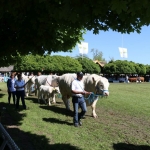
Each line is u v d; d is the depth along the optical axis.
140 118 10.92
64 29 6.10
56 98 18.42
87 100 10.60
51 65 56.75
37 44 8.84
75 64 61.44
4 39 9.41
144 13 3.63
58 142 7.17
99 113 12.05
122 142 7.29
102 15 4.96
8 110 12.55
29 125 9.33
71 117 10.93
